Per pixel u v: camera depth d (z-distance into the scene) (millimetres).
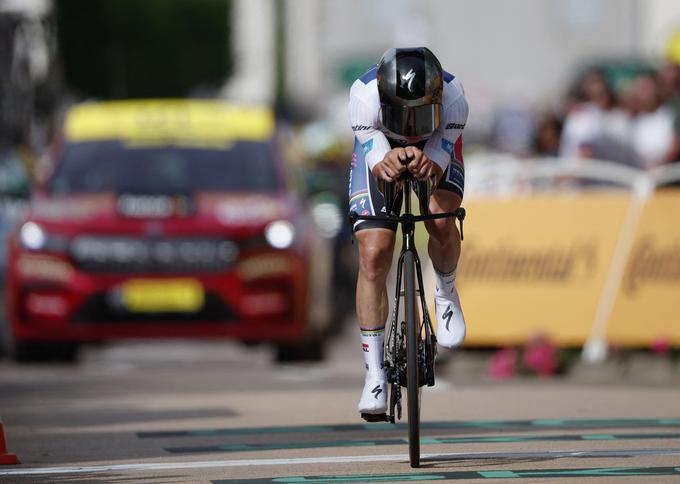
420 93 21109
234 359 46312
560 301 38188
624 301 37969
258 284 39844
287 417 27953
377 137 21656
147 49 150250
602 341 37969
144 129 43406
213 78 161500
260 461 22281
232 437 25203
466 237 38594
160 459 22797
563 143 50031
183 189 41250
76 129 43938
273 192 41750
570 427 25672
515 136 86062
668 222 38000
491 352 38969
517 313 38281
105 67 144125
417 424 21047
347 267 63625
